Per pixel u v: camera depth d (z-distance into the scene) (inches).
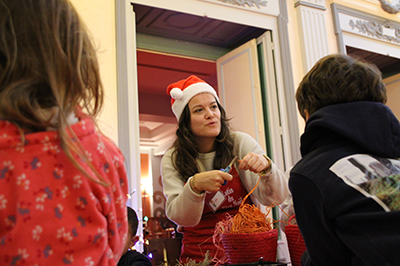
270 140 149.3
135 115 117.9
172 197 66.0
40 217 22.3
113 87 115.6
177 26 161.3
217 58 179.3
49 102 24.3
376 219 30.4
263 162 59.8
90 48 27.8
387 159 35.4
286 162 143.9
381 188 32.1
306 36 159.8
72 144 24.0
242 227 50.6
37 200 22.5
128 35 122.1
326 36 164.4
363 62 41.8
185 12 135.3
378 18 190.9
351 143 36.9
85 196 24.1
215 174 57.6
